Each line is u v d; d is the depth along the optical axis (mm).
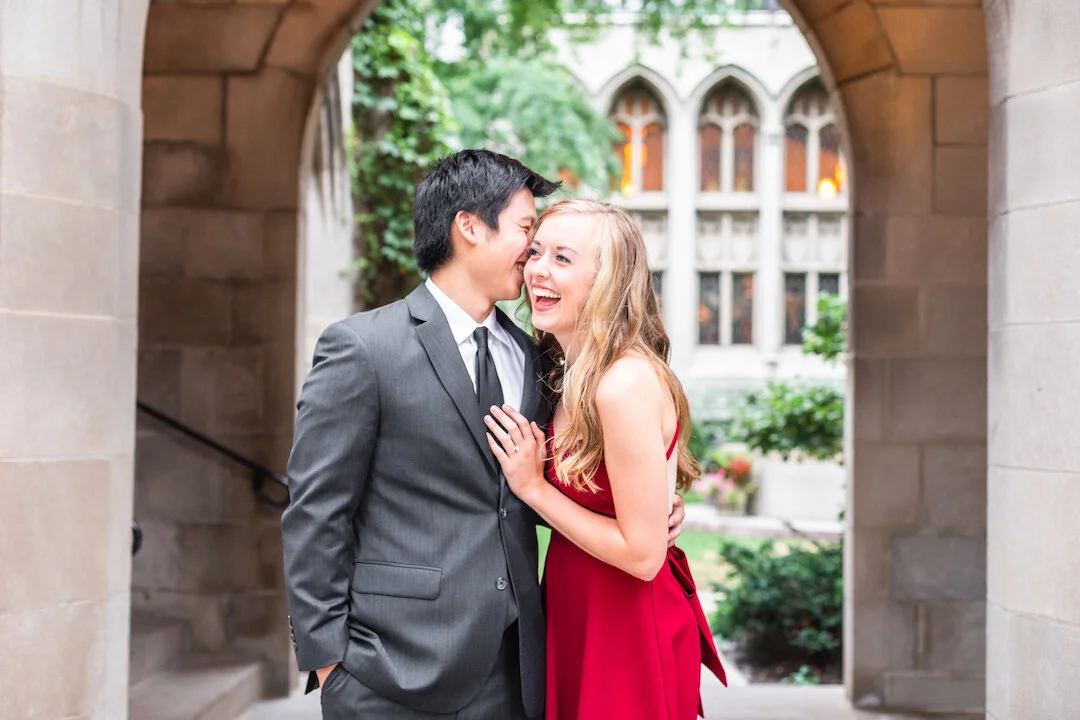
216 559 4652
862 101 4434
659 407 1918
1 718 2178
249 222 4672
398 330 1925
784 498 12695
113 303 2424
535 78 11039
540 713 1963
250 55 4625
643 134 16266
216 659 4559
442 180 1979
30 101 2229
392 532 1881
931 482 4410
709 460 13477
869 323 4441
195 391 4684
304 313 4879
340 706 1845
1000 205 2537
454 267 1985
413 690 1812
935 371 4414
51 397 2273
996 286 2568
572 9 10781
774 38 15820
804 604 5668
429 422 1872
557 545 2049
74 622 2320
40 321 2250
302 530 1823
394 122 7102
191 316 4680
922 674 4402
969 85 4383
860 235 4453
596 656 1937
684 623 2049
